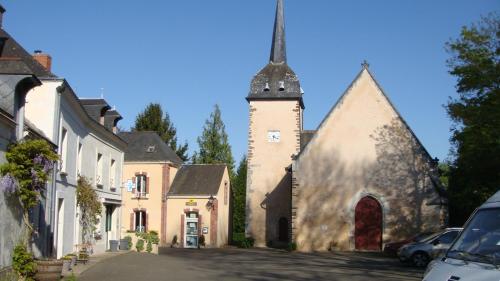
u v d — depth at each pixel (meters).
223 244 43.53
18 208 13.69
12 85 13.70
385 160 32.97
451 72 25.06
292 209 33.22
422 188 32.22
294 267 21.39
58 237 19.56
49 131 17.94
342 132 33.62
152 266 20.08
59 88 18.16
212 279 16.50
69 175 20.53
